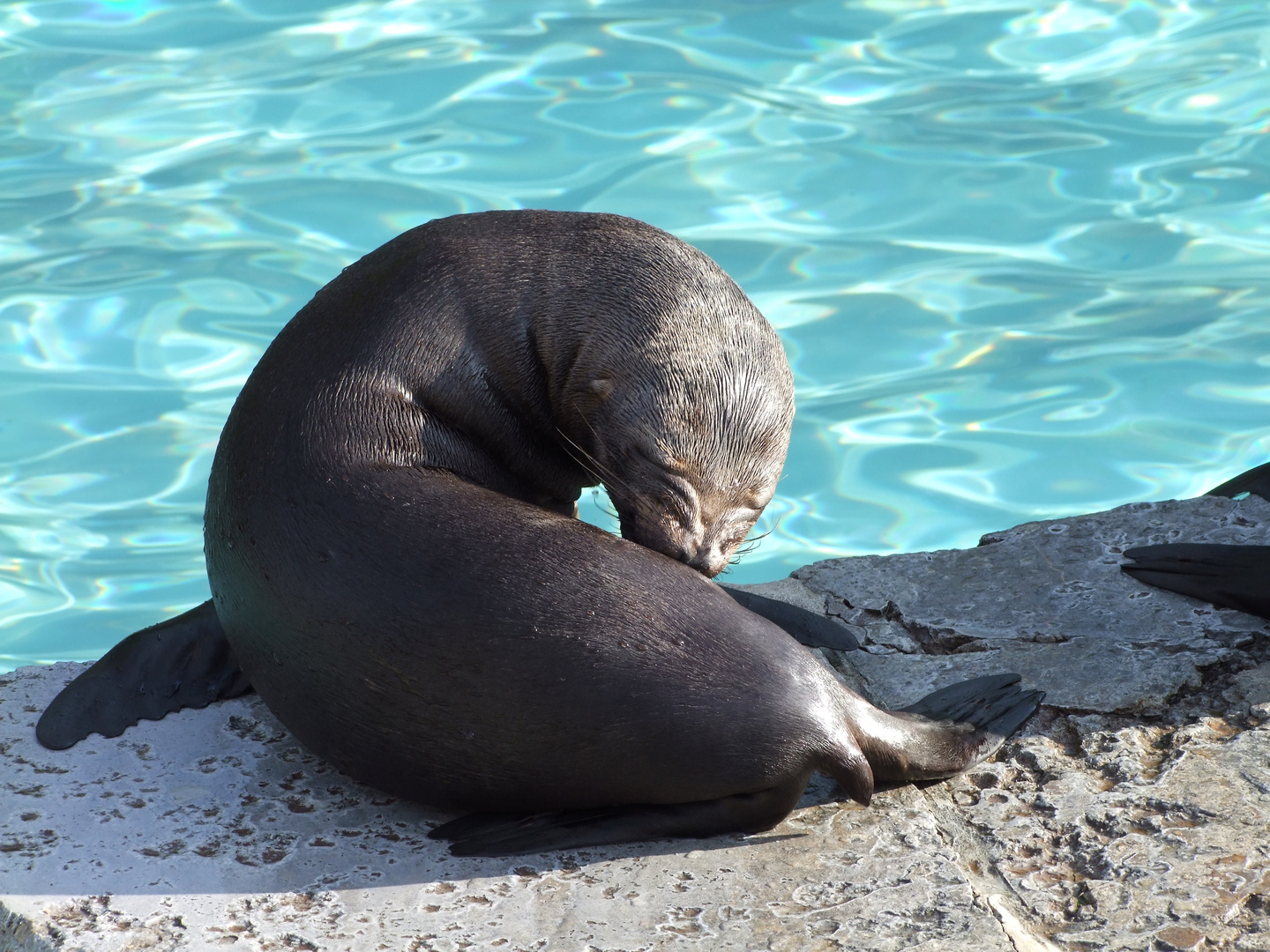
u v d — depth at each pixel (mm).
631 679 16141
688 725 16125
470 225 19812
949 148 43312
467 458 19078
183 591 30062
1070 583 21984
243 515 17688
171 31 50406
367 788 18328
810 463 32875
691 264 19750
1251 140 43062
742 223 40219
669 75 47156
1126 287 38062
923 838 16719
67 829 17328
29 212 41188
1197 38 48750
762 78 47031
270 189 41844
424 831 17391
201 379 34844
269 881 16422
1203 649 20062
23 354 35594
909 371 35500
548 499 21219
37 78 47281
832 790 17859
